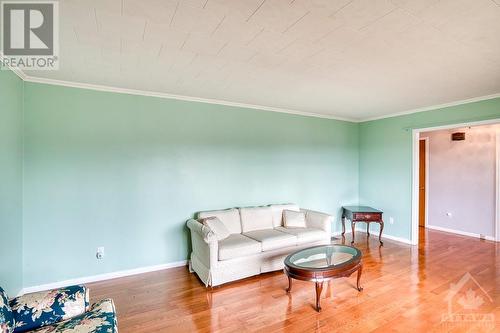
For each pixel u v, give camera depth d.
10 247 2.60
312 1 1.64
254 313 2.50
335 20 1.85
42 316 1.63
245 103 4.24
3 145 2.46
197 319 2.41
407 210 4.84
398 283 3.10
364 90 3.54
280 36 2.08
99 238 3.28
